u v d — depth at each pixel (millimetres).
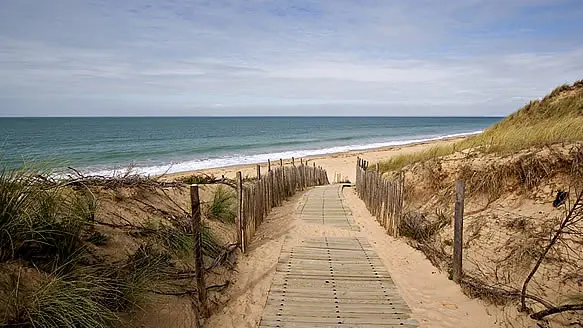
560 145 6547
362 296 4324
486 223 5934
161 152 31750
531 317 3746
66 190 4059
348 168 23391
